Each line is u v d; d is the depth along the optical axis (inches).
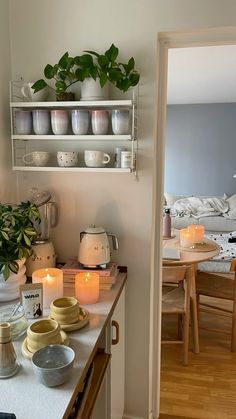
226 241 173.2
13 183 66.1
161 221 67.9
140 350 69.7
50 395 34.3
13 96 63.3
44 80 60.7
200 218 197.9
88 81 58.0
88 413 42.5
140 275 66.4
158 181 66.2
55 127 59.6
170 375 93.0
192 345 107.4
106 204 65.6
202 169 239.1
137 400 72.1
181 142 239.3
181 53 118.6
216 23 56.5
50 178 66.7
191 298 100.7
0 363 36.7
